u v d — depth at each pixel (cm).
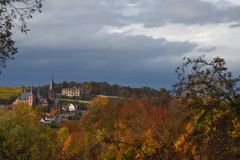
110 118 8156
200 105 1667
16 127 8469
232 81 1653
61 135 10975
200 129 1686
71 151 10700
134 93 8325
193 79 1683
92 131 9219
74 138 10894
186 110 1747
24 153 8431
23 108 10944
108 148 6022
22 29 1592
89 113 9719
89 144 8519
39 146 8675
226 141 1633
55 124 15888
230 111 1641
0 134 8312
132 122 5459
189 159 1731
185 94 1694
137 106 6138
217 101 1658
